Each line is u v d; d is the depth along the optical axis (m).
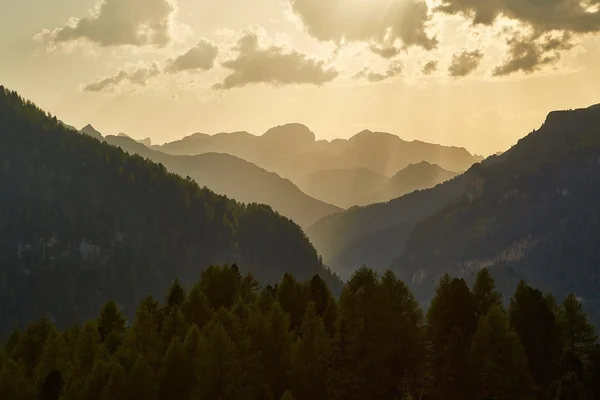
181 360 97.06
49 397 102.56
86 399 94.75
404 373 98.00
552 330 101.81
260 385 93.81
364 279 103.19
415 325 100.62
